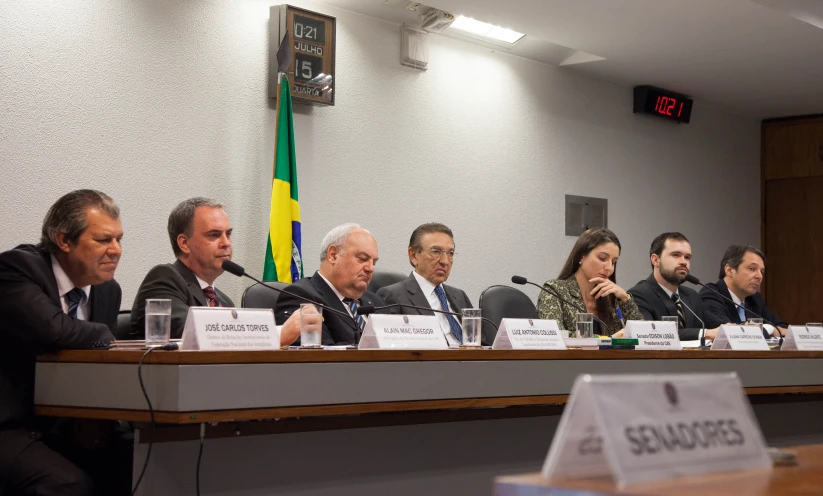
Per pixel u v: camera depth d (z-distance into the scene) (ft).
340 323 9.89
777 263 24.20
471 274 16.87
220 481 5.84
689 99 21.20
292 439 6.17
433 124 16.34
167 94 12.66
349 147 14.96
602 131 19.72
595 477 2.19
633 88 20.49
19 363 6.81
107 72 12.03
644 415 2.28
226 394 5.54
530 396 7.35
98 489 7.16
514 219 17.71
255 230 13.60
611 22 15.76
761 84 20.36
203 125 13.05
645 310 13.87
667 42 17.02
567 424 2.18
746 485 2.17
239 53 13.53
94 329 6.71
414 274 12.11
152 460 5.60
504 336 7.63
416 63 15.92
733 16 15.55
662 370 8.49
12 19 11.17
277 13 13.79
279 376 5.79
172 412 5.37
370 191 15.23
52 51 11.50
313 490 6.24
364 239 10.16
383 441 6.64
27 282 6.84
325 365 6.04
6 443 6.64
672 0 14.74
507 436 7.54
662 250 14.23
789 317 23.98
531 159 18.15
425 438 6.93
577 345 8.96
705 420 2.44
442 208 16.40
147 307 6.31
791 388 9.87
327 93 14.25
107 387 5.96
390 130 15.60
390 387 6.39
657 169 21.04
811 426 10.59
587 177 19.31
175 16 12.80
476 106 17.15
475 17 15.30
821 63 18.58
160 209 12.50
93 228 7.38
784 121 24.03
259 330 6.15
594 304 12.30
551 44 17.67
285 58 13.26
